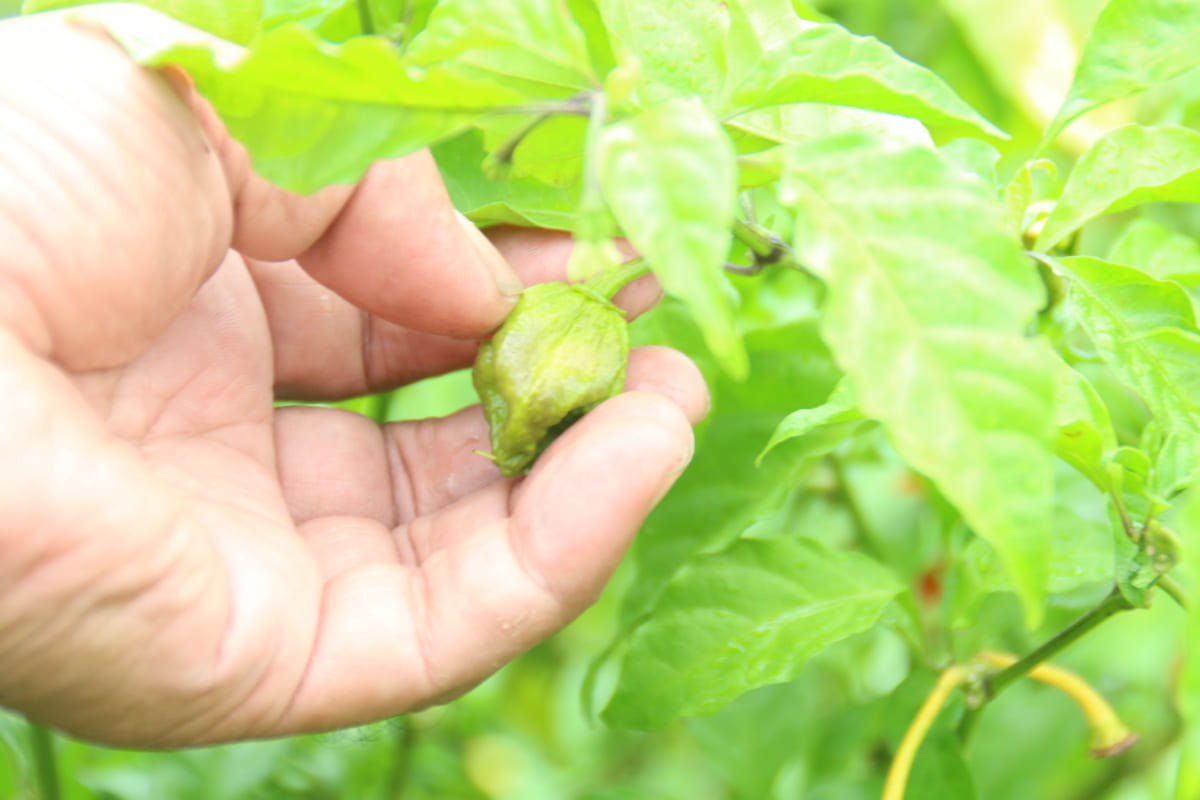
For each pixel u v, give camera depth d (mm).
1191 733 363
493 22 399
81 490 399
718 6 433
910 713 479
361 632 432
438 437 484
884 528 571
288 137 393
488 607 430
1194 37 440
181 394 455
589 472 424
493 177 421
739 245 472
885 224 385
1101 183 438
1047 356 379
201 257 432
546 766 757
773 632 460
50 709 417
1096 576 463
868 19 573
